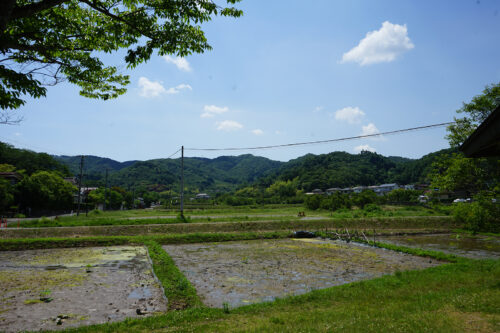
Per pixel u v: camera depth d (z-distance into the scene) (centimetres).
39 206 5209
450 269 1431
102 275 1470
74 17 832
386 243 2698
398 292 1016
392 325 623
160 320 826
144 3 766
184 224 3216
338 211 5078
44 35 753
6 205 4359
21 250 2203
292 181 12925
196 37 838
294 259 1919
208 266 1706
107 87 968
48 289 1228
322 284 1337
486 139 595
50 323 883
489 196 1792
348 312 781
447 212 4284
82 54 855
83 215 4512
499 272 1261
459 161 1930
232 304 1067
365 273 1548
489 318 669
